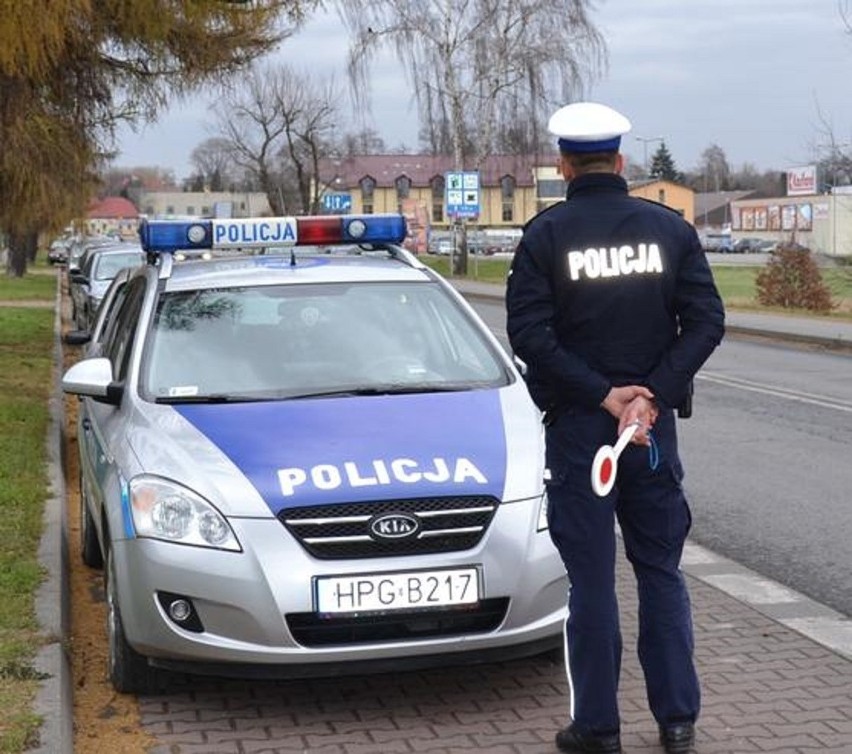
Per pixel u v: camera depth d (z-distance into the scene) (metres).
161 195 111.62
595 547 4.35
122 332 6.94
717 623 6.25
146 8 12.90
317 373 5.95
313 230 7.08
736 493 9.37
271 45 14.24
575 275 4.27
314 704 5.18
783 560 7.47
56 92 13.95
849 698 5.19
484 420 5.43
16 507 7.89
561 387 4.25
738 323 24.95
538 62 47.75
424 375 6.00
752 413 13.54
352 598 4.79
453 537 4.90
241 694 5.29
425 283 6.63
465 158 49.97
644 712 5.04
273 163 71.50
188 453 5.11
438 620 4.86
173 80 13.98
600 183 4.34
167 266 6.80
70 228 15.12
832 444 11.46
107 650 5.83
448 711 5.09
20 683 4.91
